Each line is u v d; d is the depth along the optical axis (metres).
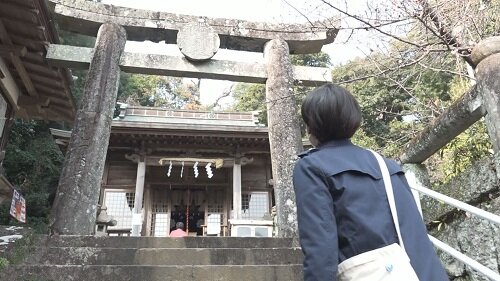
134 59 6.45
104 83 5.94
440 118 3.12
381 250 1.24
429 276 1.22
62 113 7.87
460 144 3.82
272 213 12.32
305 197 1.31
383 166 1.44
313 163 1.38
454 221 3.13
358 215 1.28
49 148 14.28
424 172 3.54
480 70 2.72
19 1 5.04
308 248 1.22
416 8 3.38
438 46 3.74
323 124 1.50
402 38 3.62
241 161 13.25
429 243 1.31
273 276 4.03
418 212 1.38
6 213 11.52
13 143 13.08
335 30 3.88
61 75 6.64
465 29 3.50
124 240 4.55
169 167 13.34
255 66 6.92
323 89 1.56
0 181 5.65
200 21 6.96
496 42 2.71
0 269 3.69
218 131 12.60
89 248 4.23
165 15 6.92
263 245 4.90
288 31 7.19
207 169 12.75
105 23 6.58
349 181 1.35
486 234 2.76
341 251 1.28
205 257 4.32
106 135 5.66
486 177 2.79
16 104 6.93
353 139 11.17
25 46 5.99
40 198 12.72
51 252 4.15
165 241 4.63
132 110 16.55
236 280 3.95
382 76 4.36
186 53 6.61
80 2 6.61
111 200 13.25
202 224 14.66
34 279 3.69
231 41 7.14
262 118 19.33
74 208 4.99
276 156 6.04
